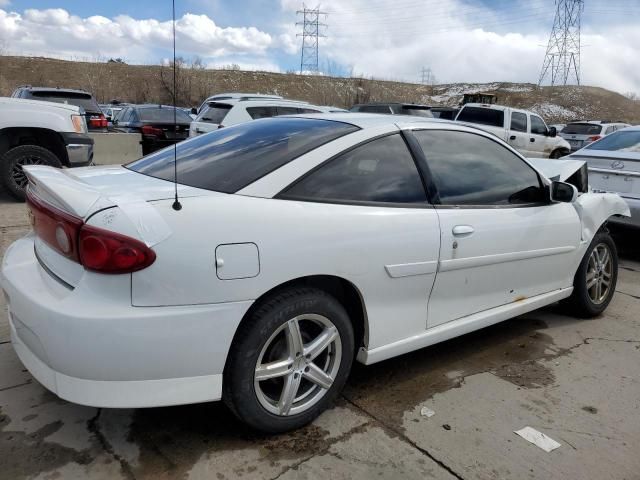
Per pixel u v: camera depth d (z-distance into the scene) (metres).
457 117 14.55
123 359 2.06
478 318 3.29
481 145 3.40
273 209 2.36
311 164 2.57
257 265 2.25
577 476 2.38
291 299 2.39
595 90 70.38
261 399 2.41
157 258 2.05
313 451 2.46
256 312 2.32
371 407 2.85
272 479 2.26
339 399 2.92
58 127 7.67
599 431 2.73
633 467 2.46
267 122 3.31
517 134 13.77
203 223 2.16
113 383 2.09
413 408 2.86
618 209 4.41
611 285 4.39
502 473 2.37
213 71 63.72
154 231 2.06
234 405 2.37
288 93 62.09
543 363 3.48
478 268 3.18
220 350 2.22
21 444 2.41
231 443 2.48
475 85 75.06
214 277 2.15
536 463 2.45
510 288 3.50
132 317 2.04
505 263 3.35
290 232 2.35
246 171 2.54
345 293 2.72
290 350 2.45
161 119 12.88
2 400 2.74
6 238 5.66
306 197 2.50
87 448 2.41
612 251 4.36
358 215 2.59
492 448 2.54
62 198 2.15
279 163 2.56
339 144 2.71
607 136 6.83
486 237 3.16
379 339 2.80
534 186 3.63
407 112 14.68
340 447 2.49
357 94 53.88
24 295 2.21
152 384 2.14
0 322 3.62
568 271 3.98
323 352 2.66
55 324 2.04
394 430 2.65
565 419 2.82
